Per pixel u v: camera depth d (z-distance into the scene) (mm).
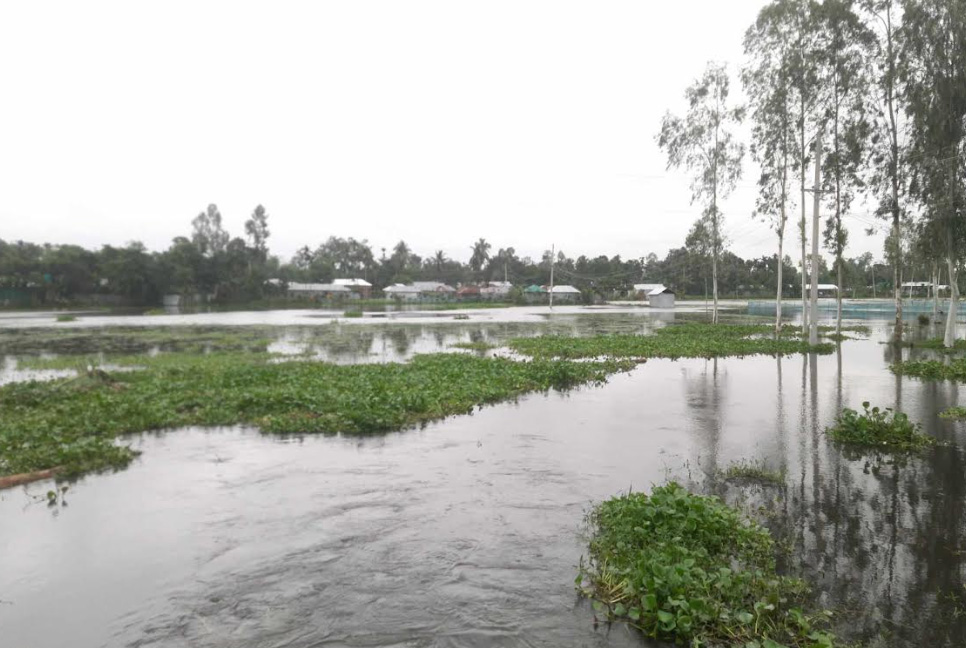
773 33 29250
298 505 7520
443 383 15688
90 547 6359
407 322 50438
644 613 4812
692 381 17531
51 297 79500
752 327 38719
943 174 24125
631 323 48438
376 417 11633
